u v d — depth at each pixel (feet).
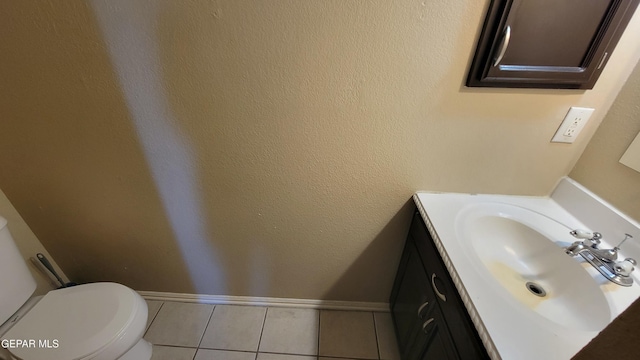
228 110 2.96
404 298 3.93
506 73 2.56
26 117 3.03
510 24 2.35
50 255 4.43
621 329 0.99
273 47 2.59
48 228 4.11
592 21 2.33
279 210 3.76
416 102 2.87
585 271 2.43
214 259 4.40
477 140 3.10
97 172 3.47
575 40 2.43
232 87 2.81
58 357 3.00
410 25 2.47
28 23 2.48
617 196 2.75
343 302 4.93
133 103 2.93
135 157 3.34
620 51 2.52
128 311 3.48
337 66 2.68
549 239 2.83
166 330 4.62
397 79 2.74
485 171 3.33
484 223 3.19
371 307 4.95
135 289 4.99
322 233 4.00
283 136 3.12
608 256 2.43
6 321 3.45
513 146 3.12
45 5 2.41
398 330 4.19
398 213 3.76
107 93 2.87
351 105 2.90
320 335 4.60
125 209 3.84
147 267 4.60
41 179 3.56
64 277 4.72
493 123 2.98
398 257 4.27
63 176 3.52
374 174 3.39
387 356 4.33
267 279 4.66
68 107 2.97
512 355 1.79
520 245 3.08
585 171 3.10
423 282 3.21
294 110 2.94
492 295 2.19
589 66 2.51
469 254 2.59
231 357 4.27
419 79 2.74
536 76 2.56
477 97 2.82
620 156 2.71
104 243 4.28
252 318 4.83
